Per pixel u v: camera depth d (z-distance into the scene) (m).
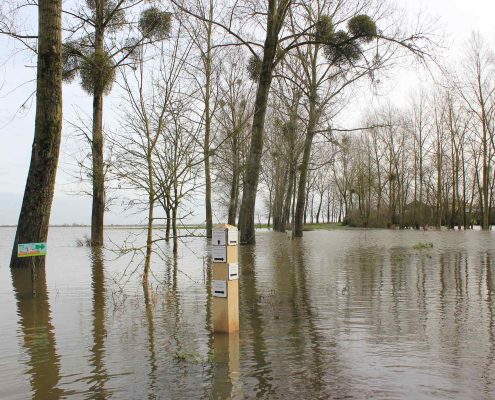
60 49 10.05
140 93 9.11
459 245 18.31
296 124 25.77
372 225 48.22
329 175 60.28
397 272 9.77
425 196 46.41
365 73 19.00
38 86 9.99
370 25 16.78
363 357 3.99
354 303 6.43
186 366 3.79
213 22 14.66
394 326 5.09
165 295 7.14
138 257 14.19
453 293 7.21
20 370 3.77
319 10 19.64
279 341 4.51
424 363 3.82
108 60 15.02
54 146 10.24
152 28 9.77
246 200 17.33
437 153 42.41
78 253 15.85
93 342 4.55
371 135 47.25
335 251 15.62
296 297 6.91
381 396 3.14
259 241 22.33
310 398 3.12
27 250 7.19
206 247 18.38
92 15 17.17
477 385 3.33
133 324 5.27
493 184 42.84
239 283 8.34
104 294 7.32
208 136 9.36
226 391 3.25
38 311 6.05
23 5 12.50
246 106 19.97
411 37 16.83
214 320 4.85
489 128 36.91
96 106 16.59
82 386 3.40
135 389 3.32
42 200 10.34
